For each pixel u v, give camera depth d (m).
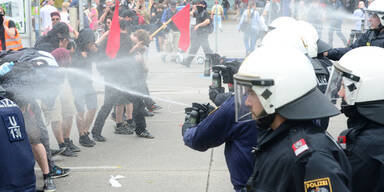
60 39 6.77
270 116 2.29
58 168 6.30
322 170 2.03
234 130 3.11
